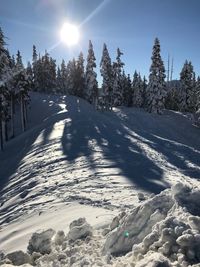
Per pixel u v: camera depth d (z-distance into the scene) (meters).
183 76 83.25
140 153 27.77
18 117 69.94
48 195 16.91
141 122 64.44
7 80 45.66
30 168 26.77
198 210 6.36
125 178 18.59
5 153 43.16
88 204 13.38
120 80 82.75
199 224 5.57
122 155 26.16
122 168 21.41
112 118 65.25
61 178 20.27
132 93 97.06
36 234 8.06
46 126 47.91
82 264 5.92
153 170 21.31
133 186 16.64
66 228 10.30
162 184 17.38
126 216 7.52
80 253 6.91
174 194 6.80
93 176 19.48
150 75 71.00
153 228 5.99
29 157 32.19
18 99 65.94
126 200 13.49
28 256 7.48
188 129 64.56
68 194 15.94
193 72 82.88
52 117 55.94
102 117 55.31
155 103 70.50
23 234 11.37
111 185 17.00
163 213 6.74
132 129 48.12
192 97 81.88
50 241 7.97
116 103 81.75
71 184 18.22
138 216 6.99
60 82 114.81
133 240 6.64
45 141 37.09
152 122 65.06
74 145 31.80
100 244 7.45
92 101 85.75
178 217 5.93
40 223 12.22
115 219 8.12
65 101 80.75
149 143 35.75
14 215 15.30
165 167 23.56
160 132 60.56
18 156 36.59
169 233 5.34
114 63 81.31
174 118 69.25
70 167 23.20
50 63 102.81
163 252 5.19
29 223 12.81
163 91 70.50
